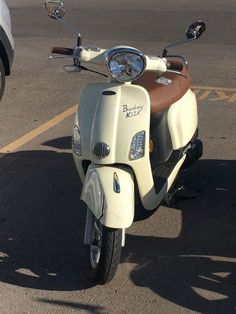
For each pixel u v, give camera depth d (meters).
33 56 10.54
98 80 8.72
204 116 6.94
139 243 4.05
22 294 3.48
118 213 3.21
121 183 3.32
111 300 3.42
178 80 4.42
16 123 6.76
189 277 3.64
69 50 3.65
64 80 8.76
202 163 5.47
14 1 19.52
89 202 3.36
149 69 3.62
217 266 3.77
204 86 8.41
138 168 3.51
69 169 5.37
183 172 5.21
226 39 12.16
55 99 7.77
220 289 3.51
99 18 15.36
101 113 3.44
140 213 3.79
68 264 3.81
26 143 6.07
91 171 3.43
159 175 4.01
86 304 3.38
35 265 3.80
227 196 4.79
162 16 15.71
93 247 3.56
